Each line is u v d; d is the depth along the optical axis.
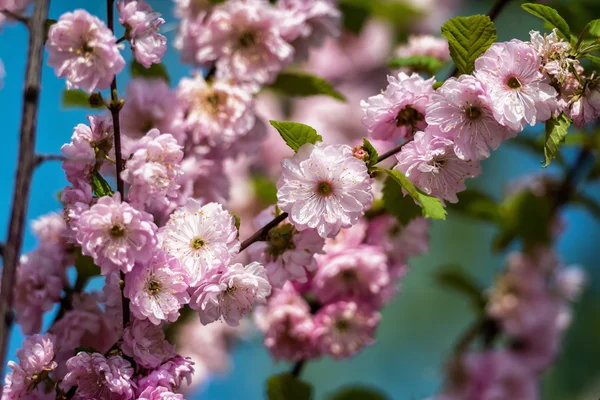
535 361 1.31
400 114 0.98
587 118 0.95
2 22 1.00
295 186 0.95
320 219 0.95
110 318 1.00
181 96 1.07
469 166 0.97
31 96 0.92
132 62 1.10
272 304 1.08
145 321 0.95
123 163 0.96
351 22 1.30
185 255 0.95
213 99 1.08
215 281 0.95
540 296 1.29
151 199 0.95
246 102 1.07
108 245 0.93
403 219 1.03
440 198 0.97
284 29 1.09
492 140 0.96
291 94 1.14
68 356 1.00
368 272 1.07
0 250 0.91
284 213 0.96
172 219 0.96
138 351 0.95
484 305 1.31
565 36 0.97
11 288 0.90
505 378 1.27
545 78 0.95
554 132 0.95
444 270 1.33
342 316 1.07
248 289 0.96
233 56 1.08
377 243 1.09
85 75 0.95
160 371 0.95
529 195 1.27
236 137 1.08
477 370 1.27
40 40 0.92
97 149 0.96
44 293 1.02
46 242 1.04
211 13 1.10
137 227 0.94
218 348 1.25
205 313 0.95
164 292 0.95
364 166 0.95
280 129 0.96
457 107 0.95
